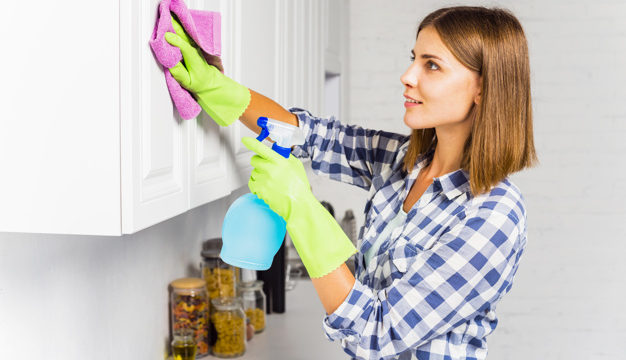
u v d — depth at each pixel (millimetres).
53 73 885
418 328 1121
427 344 1219
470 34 1136
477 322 1229
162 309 1761
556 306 3590
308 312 2332
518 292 3611
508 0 3449
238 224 1095
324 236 1066
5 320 1087
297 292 2615
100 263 1405
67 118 893
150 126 943
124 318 1531
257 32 1526
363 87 3600
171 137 1031
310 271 1097
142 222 926
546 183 3535
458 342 1221
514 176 3555
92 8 865
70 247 1280
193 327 1780
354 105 3613
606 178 3500
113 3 856
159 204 983
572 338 3594
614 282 3545
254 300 2068
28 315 1147
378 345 1125
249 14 1451
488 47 1133
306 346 1956
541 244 3570
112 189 893
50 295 1215
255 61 1513
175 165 1059
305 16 2174
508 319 3627
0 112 915
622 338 3562
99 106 883
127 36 870
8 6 893
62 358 1265
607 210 3514
